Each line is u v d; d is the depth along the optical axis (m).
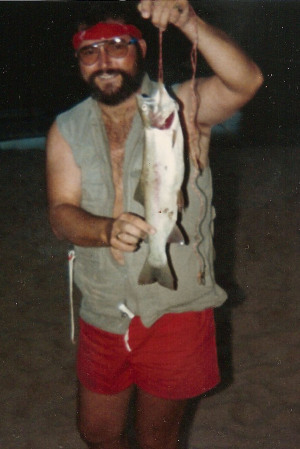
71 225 2.82
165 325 2.91
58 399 4.55
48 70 13.19
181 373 2.95
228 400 4.42
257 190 8.02
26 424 4.32
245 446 4.00
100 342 3.03
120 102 2.75
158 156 2.33
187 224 2.81
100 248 2.88
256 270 6.12
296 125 10.73
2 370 4.87
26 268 6.44
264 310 5.45
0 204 8.08
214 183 8.28
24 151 10.28
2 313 5.64
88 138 2.86
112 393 3.08
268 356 4.85
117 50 2.67
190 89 2.78
